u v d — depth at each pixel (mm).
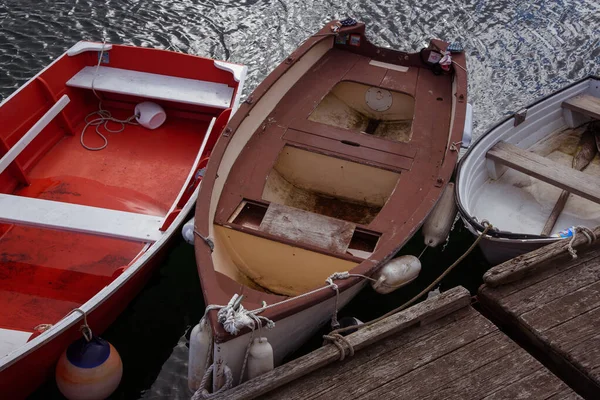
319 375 4219
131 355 5363
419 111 6375
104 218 5242
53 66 6590
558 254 4969
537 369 4270
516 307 4672
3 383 4297
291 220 5055
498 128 6695
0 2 9773
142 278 5324
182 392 5160
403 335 4512
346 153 5785
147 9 10070
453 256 6355
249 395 3963
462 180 6035
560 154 7215
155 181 6477
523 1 10992
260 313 4125
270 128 5984
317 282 5039
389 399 4066
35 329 4641
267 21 10094
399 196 5387
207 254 4531
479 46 9914
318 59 6992
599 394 4242
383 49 7066
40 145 6551
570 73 9508
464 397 4090
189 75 7074
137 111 7004
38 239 5684
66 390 4562
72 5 9922
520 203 6590
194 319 5730
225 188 5320
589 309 4668
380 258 4715
